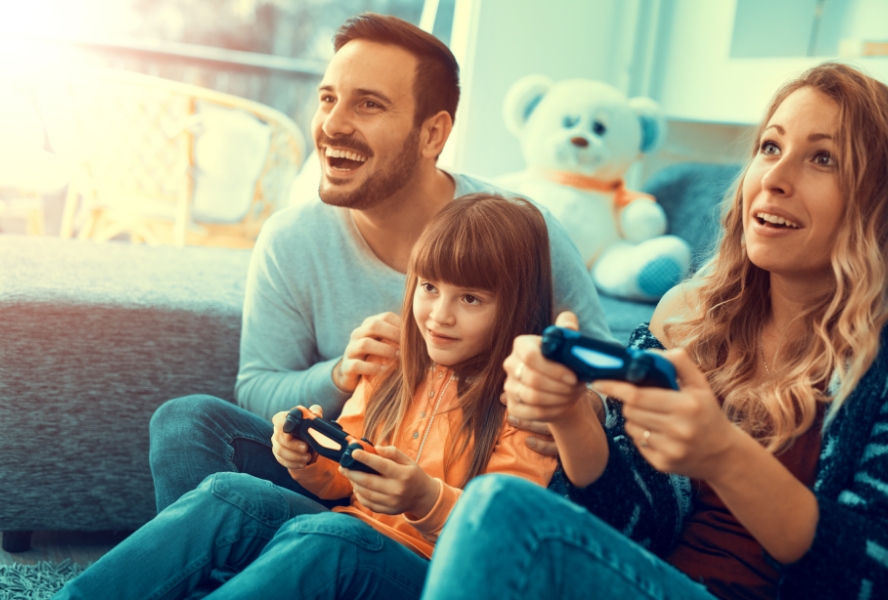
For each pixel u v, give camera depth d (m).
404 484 0.84
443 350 0.98
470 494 0.63
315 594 0.78
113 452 1.32
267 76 3.11
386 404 1.04
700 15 2.21
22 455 1.27
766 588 0.76
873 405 0.73
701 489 0.83
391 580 0.81
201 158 2.40
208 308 1.36
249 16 3.18
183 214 2.34
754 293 0.89
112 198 2.34
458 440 0.96
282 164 2.61
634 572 0.59
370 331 1.08
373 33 1.12
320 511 0.98
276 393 1.19
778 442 0.76
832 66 0.80
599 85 2.04
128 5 2.93
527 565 0.58
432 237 0.97
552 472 0.94
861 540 0.64
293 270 1.21
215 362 1.37
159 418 1.08
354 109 1.11
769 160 0.81
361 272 1.21
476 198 1.02
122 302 1.31
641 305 1.91
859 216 0.76
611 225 2.03
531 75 2.31
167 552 0.84
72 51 2.76
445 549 0.61
